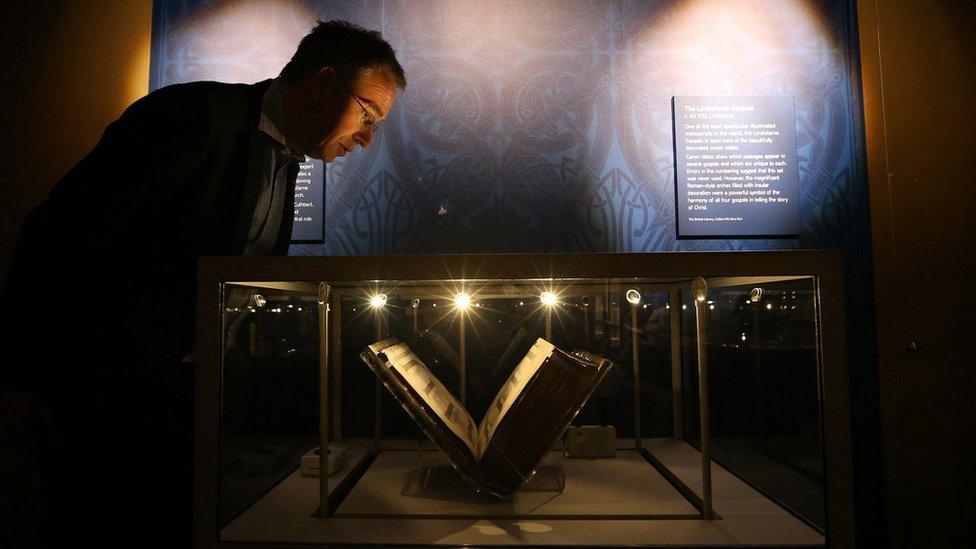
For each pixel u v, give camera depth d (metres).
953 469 1.46
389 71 1.07
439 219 1.61
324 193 1.61
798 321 0.78
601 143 1.61
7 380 0.74
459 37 1.63
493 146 1.62
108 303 0.86
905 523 1.46
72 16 1.62
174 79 1.63
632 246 1.60
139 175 0.85
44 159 1.60
